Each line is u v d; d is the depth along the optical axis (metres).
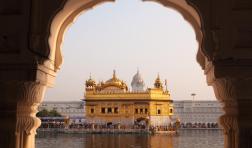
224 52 6.92
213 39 6.96
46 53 7.28
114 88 88.44
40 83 7.52
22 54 7.22
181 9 8.73
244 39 6.93
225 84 7.02
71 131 86.31
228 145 7.47
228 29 6.98
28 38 7.22
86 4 8.64
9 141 7.27
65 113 120.88
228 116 7.32
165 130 83.88
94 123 86.44
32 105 7.64
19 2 7.38
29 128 7.59
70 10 8.30
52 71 8.23
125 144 55.44
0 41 7.31
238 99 6.92
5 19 7.35
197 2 7.09
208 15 7.04
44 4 7.33
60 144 55.25
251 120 6.84
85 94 88.44
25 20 7.31
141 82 108.12
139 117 85.06
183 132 97.69
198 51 8.70
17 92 7.33
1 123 7.31
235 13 7.00
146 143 57.44
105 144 55.28
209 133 92.94
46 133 86.94
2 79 7.22
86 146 51.75
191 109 120.38
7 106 7.34
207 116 119.31
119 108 86.19
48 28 7.27
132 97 85.75
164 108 86.88
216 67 6.87
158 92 86.56
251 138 6.80
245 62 6.82
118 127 84.31
